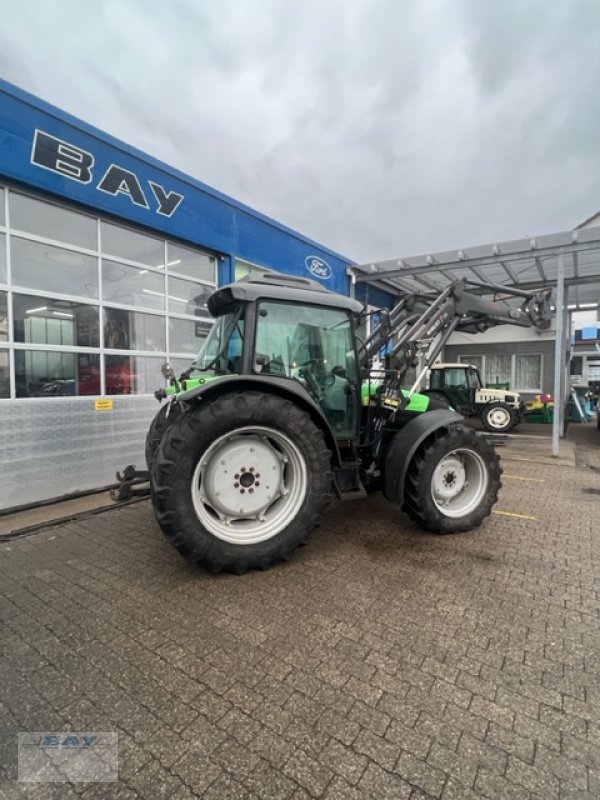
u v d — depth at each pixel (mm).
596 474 5625
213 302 3371
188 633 2096
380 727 1516
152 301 5559
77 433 4703
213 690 1709
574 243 6547
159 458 2520
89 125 4578
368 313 3551
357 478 3281
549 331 13125
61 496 4562
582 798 1246
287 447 2840
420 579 2627
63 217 4594
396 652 1932
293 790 1282
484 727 1514
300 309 3156
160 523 2494
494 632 2082
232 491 2732
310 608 2307
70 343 4699
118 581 2646
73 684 1756
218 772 1349
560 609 2287
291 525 2797
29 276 4332
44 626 2174
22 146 4070
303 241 7875
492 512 3961
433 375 10922
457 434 3328
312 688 1712
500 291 5066
